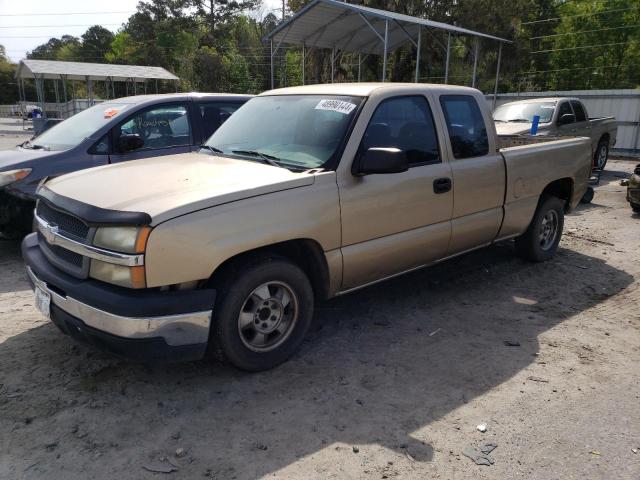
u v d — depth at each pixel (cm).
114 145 625
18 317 449
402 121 430
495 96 2233
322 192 365
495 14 2680
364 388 348
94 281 314
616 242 736
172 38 5694
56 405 321
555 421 317
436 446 291
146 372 361
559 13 4206
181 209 305
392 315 468
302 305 372
